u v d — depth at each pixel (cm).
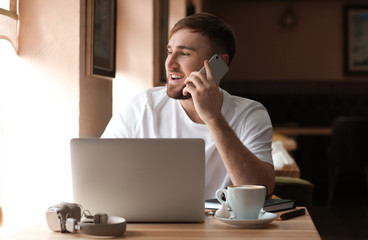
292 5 847
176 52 208
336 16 842
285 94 841
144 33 384
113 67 306
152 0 382
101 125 290
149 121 230
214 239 149
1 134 254
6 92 253
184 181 167
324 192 759
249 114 228
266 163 214
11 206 256
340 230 516
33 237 153
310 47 845
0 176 256
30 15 251
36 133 253
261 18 851
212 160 225
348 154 645
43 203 254
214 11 855
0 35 233
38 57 252
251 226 163
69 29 249
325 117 833
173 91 209
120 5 386
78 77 249
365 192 758
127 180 167
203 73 193
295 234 154
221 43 214
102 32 286
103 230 151
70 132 251
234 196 166
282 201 188
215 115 191
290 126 796
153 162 166
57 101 251
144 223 170
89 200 168
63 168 252
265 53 851
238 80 851
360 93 836
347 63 841
